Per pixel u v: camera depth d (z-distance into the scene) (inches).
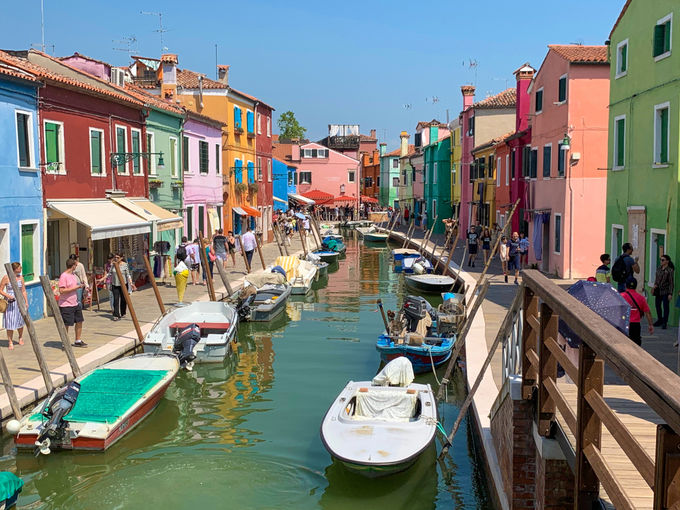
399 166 3063.5
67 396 400.5
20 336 580.1
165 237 1048.2
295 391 544.1
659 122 657.6
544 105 1074.1
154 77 1498.5
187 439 438.3
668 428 117.5
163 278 1008.9
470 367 506.9
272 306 819.4
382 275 1323.8
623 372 137.7
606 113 958.4
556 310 204.7
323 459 408.5
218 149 1363.2
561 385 295.6
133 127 934.4
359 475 376.5
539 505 251.0
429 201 2378.2
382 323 824.9
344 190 3147.1
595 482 178.7
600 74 952.9
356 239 2297.0
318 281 1230.3
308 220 2127.2
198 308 711.7
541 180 1095.0
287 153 3129.9
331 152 3134.8
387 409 440.5
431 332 642.2
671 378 122.6
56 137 745.6
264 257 1389.0
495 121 1759.4
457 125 2080.5
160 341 591.5
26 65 717.3
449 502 356.8
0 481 337.7
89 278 787.4
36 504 350.3
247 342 719.1
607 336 154.6
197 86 1432.1
